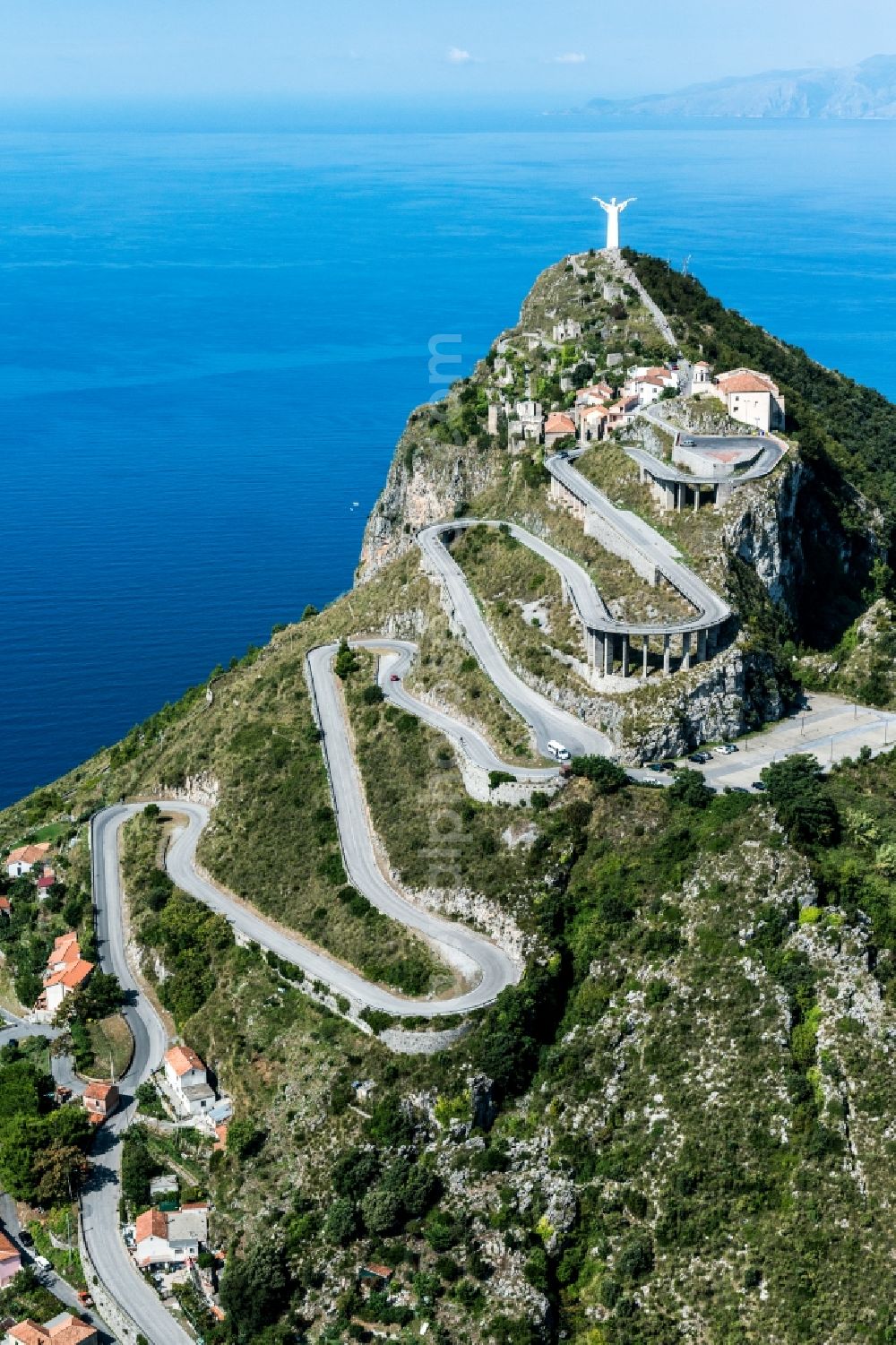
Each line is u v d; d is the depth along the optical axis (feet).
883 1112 631.15
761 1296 604.90
